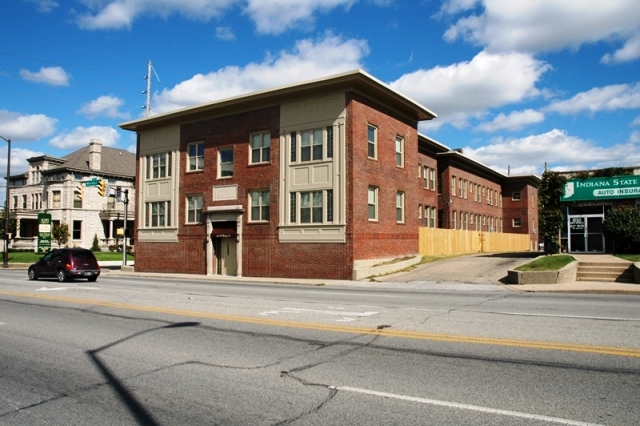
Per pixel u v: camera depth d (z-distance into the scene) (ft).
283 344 28.09
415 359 24.09
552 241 92.38
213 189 104.63
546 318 34.91
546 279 65.57
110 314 40.47
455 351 25.43
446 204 150.10
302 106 92.68
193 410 18.15
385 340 28.30
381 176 95.35
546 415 16.72
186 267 108.88
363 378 21.29
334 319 35.78
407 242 104.17
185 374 22.72
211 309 42.24
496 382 20.30
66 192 201.98
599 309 39.83
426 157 142.00
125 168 222.07
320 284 77.30
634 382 20.02
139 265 117.91
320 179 89.66
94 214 209.26
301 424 16.52
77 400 19.67
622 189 94.63
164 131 115.44
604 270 68.95
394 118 101.55
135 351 27.40
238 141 101.14
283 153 94.22
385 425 16.19
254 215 98.53
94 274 81.35
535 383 20.06
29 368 24.50
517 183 197.47
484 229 178.60
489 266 85.71
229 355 25.91
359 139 88.89
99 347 28.66
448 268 87.40
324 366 23.29
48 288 65.05
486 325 32.37
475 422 16.24
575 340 27.32
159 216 116.16
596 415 16.67
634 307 41.09
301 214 92.02
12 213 203.51
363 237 88.63
